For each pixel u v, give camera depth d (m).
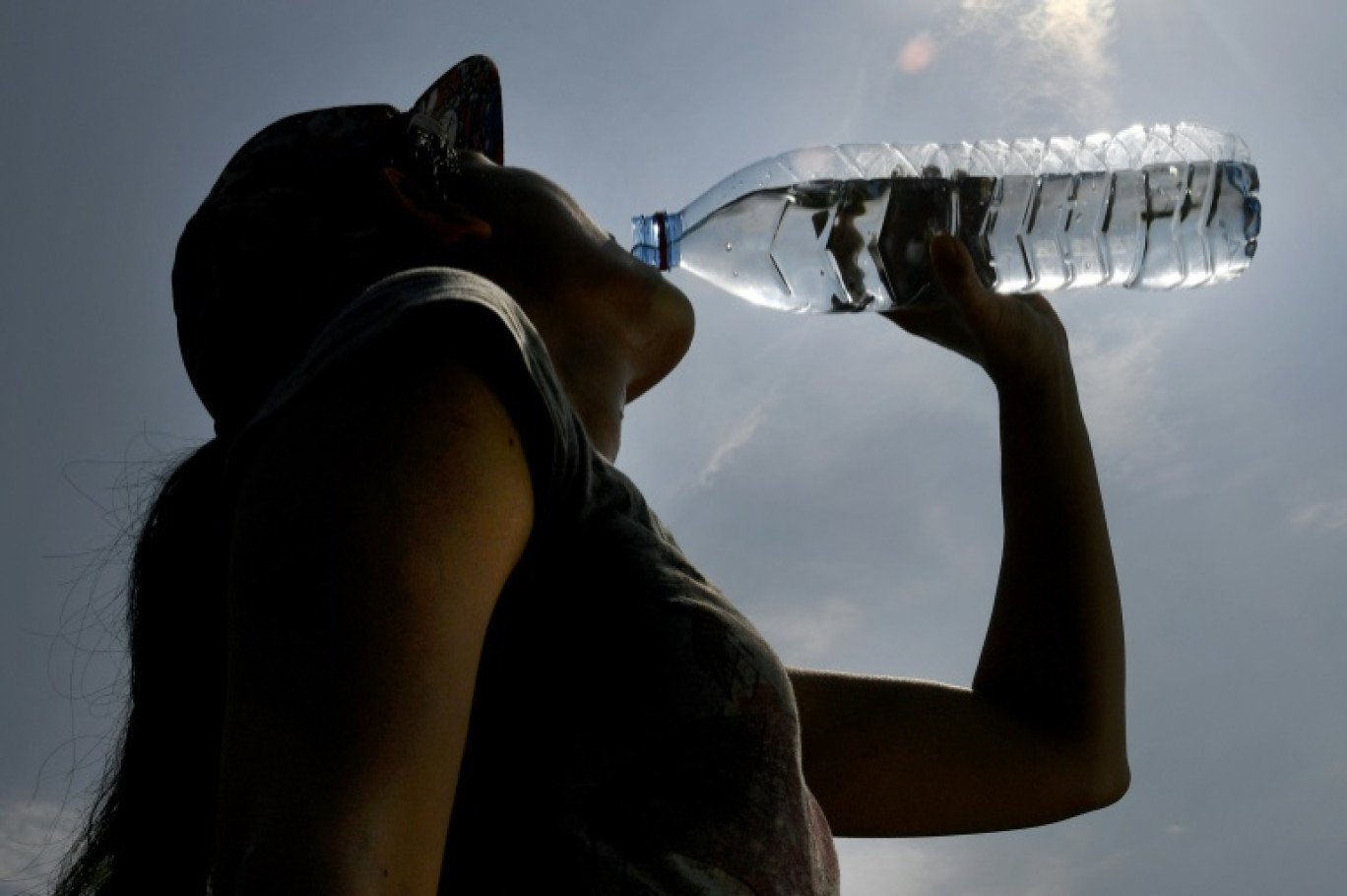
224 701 0.94
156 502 1.02
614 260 1.15
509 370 0.77
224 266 1.06
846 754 1.34
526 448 0.78
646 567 0.86
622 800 0.81
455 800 0.83
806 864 0.85
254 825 0.65
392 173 1.06
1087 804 1.37
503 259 1.12
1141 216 1.85
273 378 1.05
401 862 0.66
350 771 0.65
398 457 0.72
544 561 0.84
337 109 1.09
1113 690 1.39
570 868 0.80
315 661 0.67
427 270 0.81
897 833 1.35
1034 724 1.38
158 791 0.95
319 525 0.70
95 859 1.02
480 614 0.72
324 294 1.05
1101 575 1.41
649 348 1.17
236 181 1.07
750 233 1.80
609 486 0.87
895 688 1.38
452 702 0.69
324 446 0.73
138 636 0.99
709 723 0.83
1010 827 1.36
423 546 0.70
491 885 0.81
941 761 1.34
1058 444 1.43
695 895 0.80
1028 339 1.41
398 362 0.75
